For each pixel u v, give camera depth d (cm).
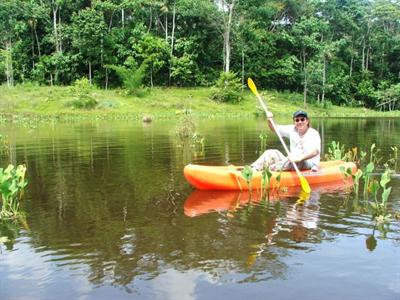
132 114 2809
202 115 2900
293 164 555
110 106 2967
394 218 411
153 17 3991
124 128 1706
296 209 446
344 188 548
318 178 580
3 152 923
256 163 589
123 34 3662
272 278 286
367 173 508
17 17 3556
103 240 359
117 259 320
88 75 3581
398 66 4512
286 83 4084
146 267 305
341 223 397
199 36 3809
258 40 3900
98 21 3419
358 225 391
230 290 271
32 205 473
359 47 4512
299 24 3991
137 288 276
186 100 3331
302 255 323
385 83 4216
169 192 528
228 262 312
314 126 1822
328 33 4228
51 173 661
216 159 796
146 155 852
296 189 544
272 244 345
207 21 3856
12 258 324
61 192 531
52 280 288
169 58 3694
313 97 3984
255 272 295
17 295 269
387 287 274
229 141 1130
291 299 260
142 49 3531
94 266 309
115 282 284
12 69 3331
